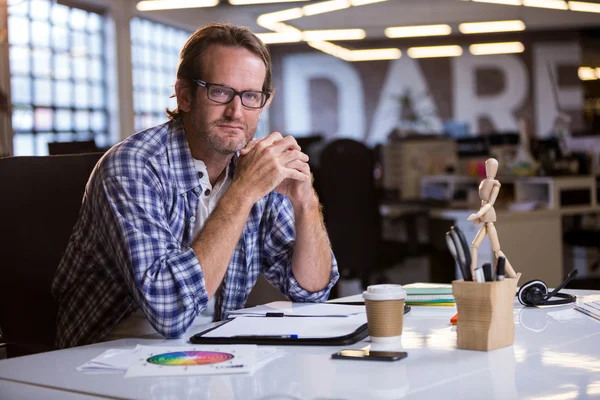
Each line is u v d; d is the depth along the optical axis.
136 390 0.97
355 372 1.04
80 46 10.04
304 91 17.02
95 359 1.14
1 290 1.76
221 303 1.77
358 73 16.78
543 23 14.23
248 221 1.81
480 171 6.75
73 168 1.85
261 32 13.20
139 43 11.70
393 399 0.90
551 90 16.00
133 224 1.49
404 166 7.48
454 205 5.89
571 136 6.47
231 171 1.77
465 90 16.41
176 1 10.15
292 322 1.40
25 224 1.78
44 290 1.77
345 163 5.05
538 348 1.17
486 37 15.97
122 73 10.64
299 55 16.97
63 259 1.71
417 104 16.59
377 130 16.77
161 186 1.63
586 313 1.48
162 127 1.71
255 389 0.96
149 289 1.39
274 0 9.91
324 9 10.30
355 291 6.61
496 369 1.04
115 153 1.61
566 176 5.40
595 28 15.35
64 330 1.71
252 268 1.85
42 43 9.29
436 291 1.69
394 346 1.22
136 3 10.40
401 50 16.31
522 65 16.12
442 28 13.12
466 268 1.19
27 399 0.98
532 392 0.92
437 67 16.48
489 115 16.36
